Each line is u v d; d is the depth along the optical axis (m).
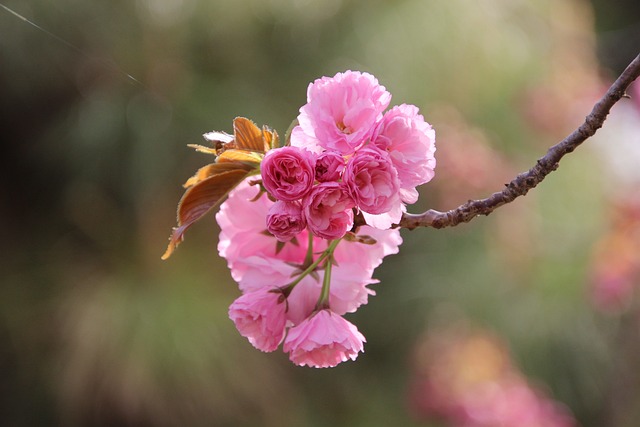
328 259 1.11
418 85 2.57
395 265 2.61
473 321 2.60
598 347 2.67
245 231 1.13
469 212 1.11
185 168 2.28
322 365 1.09
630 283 2.69
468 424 2.47
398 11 2.54
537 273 2.66
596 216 2.73
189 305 2.24
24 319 2.29
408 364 2.57
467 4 2.65
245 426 2.30
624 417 2.72
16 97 2.30
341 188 1.06
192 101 2.29
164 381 2.19
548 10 2.94
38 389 2.27
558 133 2.78
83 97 2.30
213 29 2.34
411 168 1.07
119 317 2.19
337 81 1.08
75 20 2.26
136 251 2.28
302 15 2.42
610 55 3.92
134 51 2.29
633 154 2.89
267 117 2.34
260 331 1.10
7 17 2.21
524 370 2.63
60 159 2.30
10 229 2.37
